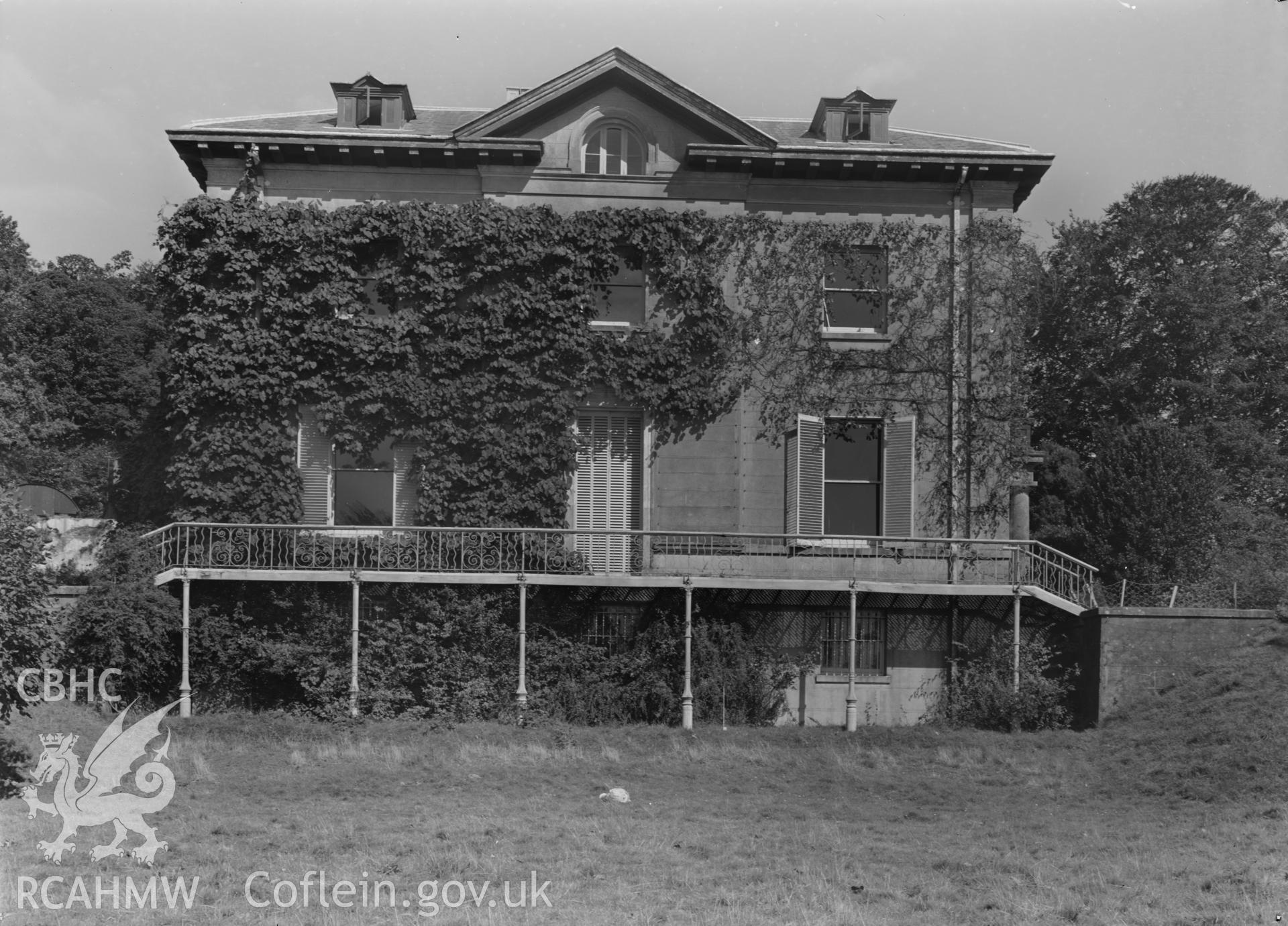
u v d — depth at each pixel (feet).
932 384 94.99
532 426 91.56
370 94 97.19
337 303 91.25
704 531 92.38
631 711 85.40
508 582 85.35
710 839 57.98
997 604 90.79
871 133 98.89
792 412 93.91
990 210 96.68
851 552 91.81
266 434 89.97
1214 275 142.51
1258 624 83.61
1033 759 77.15
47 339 150.10
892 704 89.71
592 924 44.65
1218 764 70.54
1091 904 47.98
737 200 95.50
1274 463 141.28
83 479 137.90
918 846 57.88
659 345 93.09
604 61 93.91
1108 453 125.39
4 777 65.26
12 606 61.57
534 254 92.58
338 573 84.38
